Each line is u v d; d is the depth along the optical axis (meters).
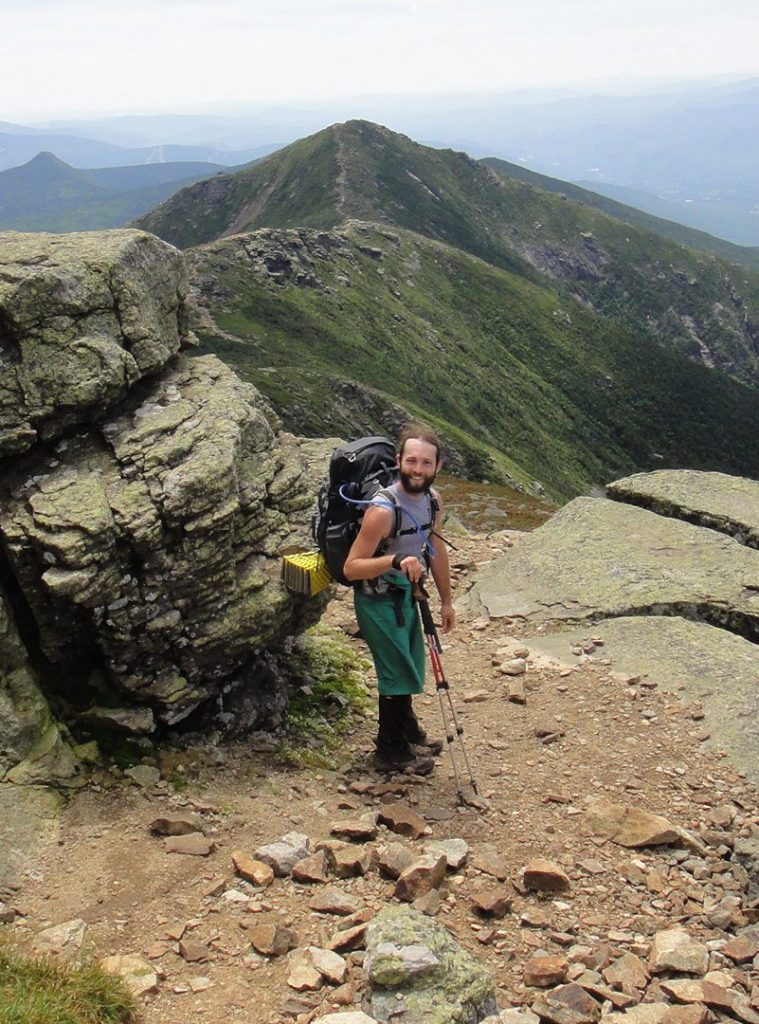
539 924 5.75
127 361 7.83
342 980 5.04
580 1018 4.80
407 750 7.91
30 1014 4.47
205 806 6.94
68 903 5.81
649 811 7.30
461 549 14.83
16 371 7.28
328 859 6.31
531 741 8.46
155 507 7.00
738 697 9.09
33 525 6.86
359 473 7.26
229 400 8.34
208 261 189.88
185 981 5.09
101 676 7.54
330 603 12.05
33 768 6.77
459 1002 4.69
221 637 7.48
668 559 12.62
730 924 5.95
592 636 10.76
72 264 7.73
